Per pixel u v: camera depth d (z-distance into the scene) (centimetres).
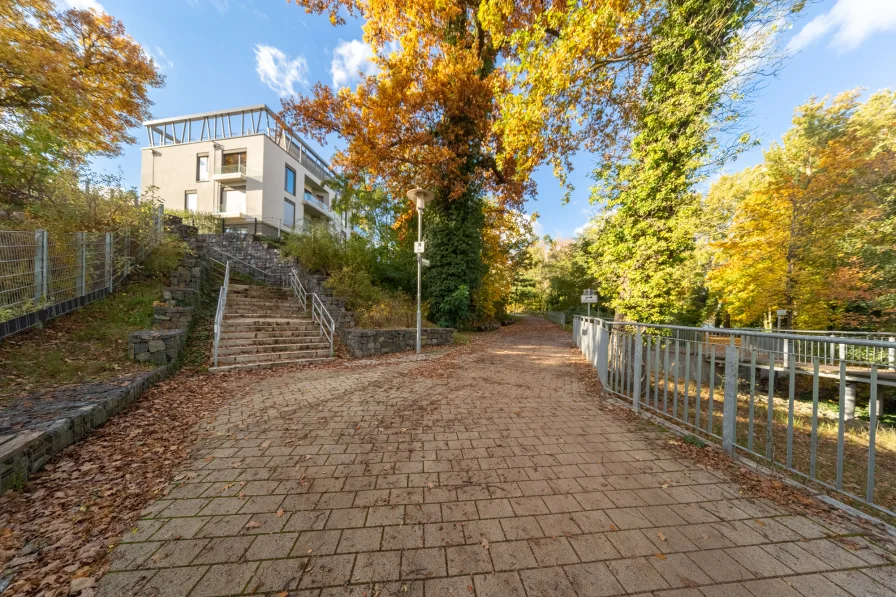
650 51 707
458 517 230
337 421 415
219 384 579
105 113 1198
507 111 798
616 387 562
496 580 177
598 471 297
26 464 271
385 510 237
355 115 1271
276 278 1434
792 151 1285
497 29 834
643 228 717
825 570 186
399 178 1498
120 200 836
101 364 528
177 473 287
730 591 171
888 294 1092
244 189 2316
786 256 1195
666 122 664
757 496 261
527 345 1263
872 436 233
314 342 891
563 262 3378
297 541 205
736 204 1600
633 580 178
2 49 840
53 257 617
